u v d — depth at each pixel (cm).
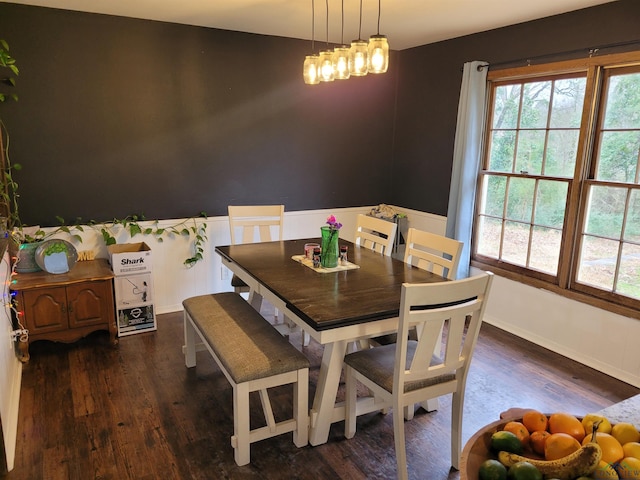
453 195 396
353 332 200
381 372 206
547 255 345
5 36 315
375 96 462
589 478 85
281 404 263
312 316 194
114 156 360
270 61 404
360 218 340
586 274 321
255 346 226
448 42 407
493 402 268
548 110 337
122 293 339
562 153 330
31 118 331
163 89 368
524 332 360
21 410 251
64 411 251
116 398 265
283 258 291
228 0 303
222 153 399
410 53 449
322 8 318
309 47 419
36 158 337
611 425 103
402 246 474
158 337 346
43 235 343
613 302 302
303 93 424
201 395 270
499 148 378
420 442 232
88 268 338
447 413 258
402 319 178
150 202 379
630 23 280
